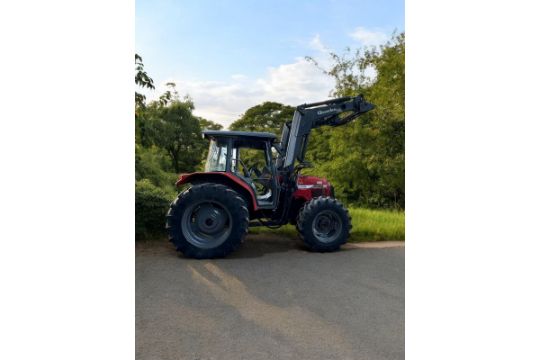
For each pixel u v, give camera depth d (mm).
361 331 3084
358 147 13953
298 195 6188
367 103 6348
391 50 13625
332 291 3979
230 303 3613
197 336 2957
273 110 26516
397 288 4078
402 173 13461
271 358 2668
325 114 6188
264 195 6027
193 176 5613
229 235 5211
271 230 6945
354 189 14469
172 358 2643
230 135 5668
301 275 4496
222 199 5223
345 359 2674
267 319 3283
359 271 4684
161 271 4547
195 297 3738
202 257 5141
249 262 5016
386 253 5594
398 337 2986
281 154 6230
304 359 2662
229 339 2922
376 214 7961
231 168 5660
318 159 16906
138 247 5688
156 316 3285
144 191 6262
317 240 5582
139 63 7152
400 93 13078
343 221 5695
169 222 5148
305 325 3180
